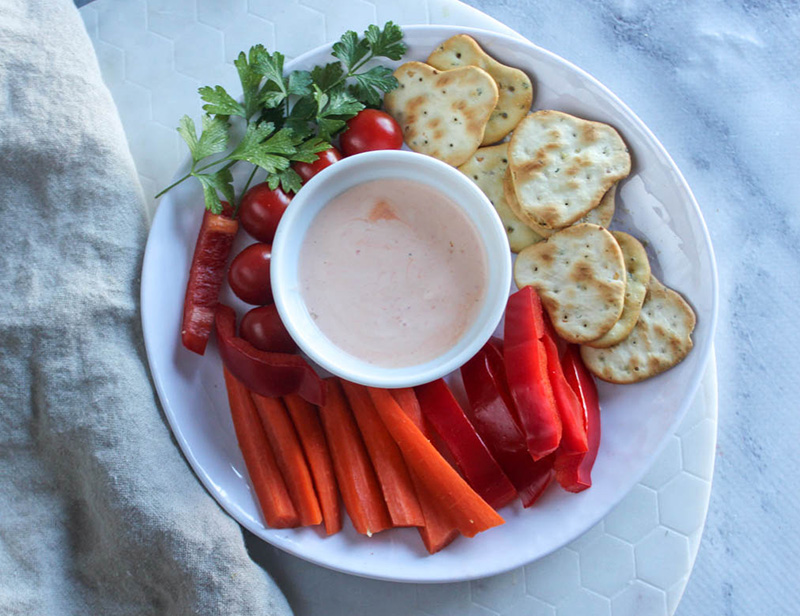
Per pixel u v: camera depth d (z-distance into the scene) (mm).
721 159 524
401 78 465
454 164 461
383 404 438
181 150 481
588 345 452
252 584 433
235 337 449
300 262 444
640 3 531
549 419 426
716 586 503
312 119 456
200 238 450
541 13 531
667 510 458
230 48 486
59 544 449
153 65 485
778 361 515
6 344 445
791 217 521
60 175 453
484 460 439
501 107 465
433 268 445
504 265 431
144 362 454
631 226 463
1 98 452
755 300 518
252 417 451
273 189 447
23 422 450
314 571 458
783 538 505
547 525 444
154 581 438
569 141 456
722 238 521
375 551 445
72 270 449
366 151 454
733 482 509
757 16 528
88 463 438
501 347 457
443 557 443
